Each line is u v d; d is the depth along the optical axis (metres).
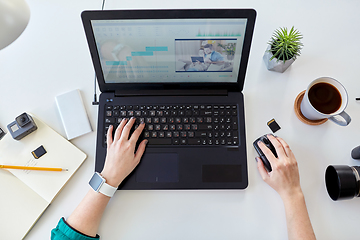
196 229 0.67
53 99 0.77
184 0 0.83
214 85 0.72
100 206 0.64
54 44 0.80
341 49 0.79
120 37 0.62
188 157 0.69
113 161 0.66
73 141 0.73
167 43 0.63
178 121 0.71
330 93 0.67
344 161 0.71
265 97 0.76
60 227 0.62
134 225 0.67
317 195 0.69
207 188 0.68
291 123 0.74
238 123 0.71
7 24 0.43
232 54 0.65
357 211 0.68
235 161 0.69
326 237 0.66
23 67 0.79
